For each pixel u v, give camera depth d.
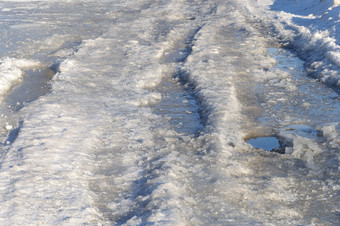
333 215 4.96
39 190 5.31
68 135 6.96
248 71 11.00
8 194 5.17
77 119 7.67
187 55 12.60
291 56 12.72
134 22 17.17
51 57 12.35
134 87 9.65
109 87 9.62
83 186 5.52
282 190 5.48
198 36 14.59
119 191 5.49
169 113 8.36
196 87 9.65
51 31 15.55
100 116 7.88
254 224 4.61
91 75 10.46
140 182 5.68
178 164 6.05
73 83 9.81
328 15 15.28
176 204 4.98
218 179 5.66
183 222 4.63
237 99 9.02
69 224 4.66
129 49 12.99
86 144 6.69
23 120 7.63
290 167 6.18
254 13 19.34
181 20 17.89
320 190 5.54
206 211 4.92
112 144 6.80
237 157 6.43
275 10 19.84
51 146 6.51
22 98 9.21
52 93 9.10
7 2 22.39
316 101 8.96
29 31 15.51
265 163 6.29
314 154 6.56
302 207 5.14
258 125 7.79
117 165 6.15
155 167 6.01
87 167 6.04
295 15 18.05
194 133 7.38
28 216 4.76
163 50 13.05
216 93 9.09
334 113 8.30
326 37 13.12
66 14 19.00
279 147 7.02
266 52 13.16
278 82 10.25
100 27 16.27
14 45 13.57
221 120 7.68
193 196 5.26
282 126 7.75
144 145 6.79
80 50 12.70
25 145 6.55
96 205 5.16
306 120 8.00
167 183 5.41
